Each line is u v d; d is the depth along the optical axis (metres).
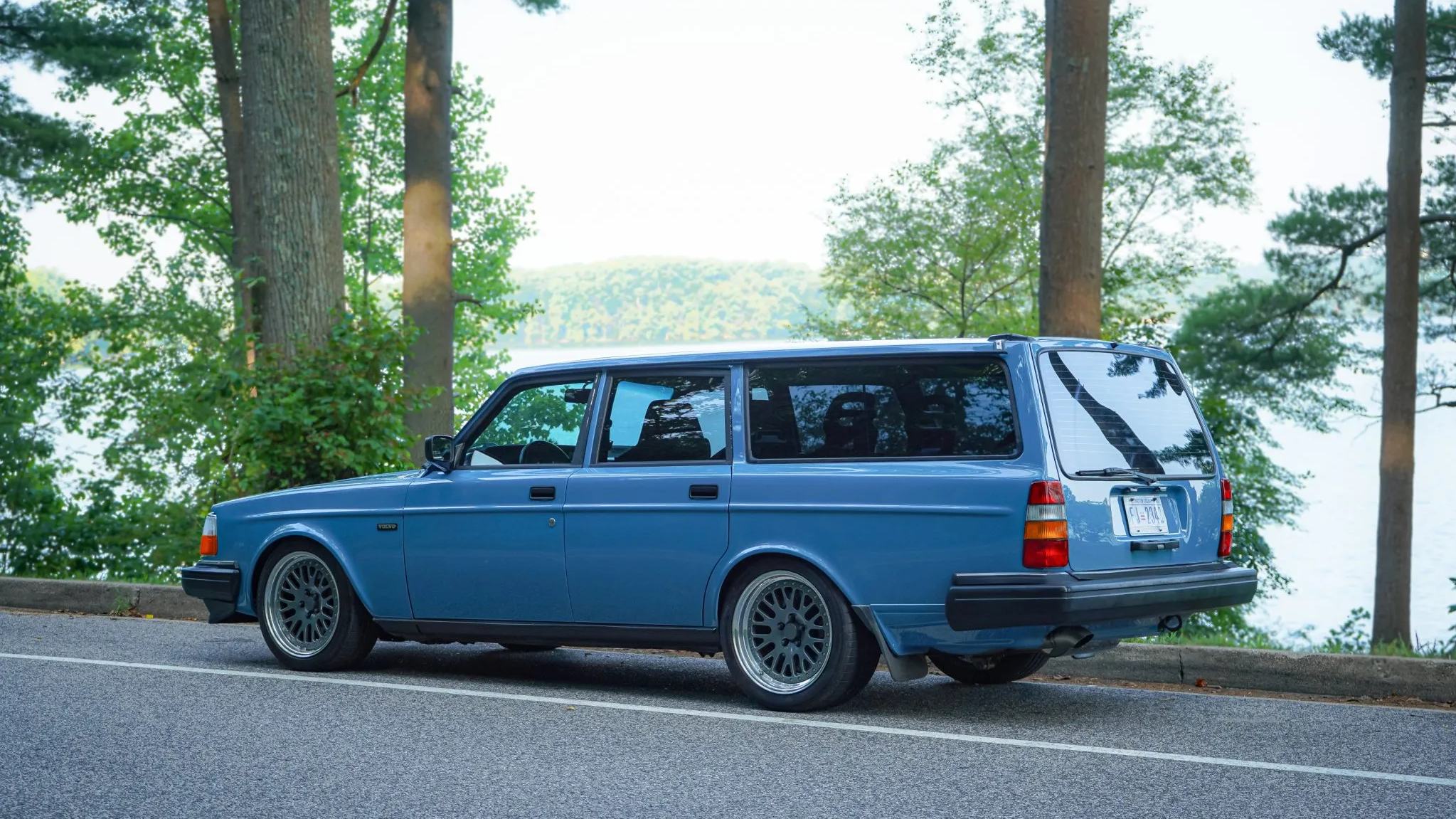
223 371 12.20
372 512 8.10
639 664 8.83
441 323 19.22
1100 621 6.34
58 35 23.03
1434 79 25.55
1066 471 6.39
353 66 34.91
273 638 8.36
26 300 23.69
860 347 6.93
